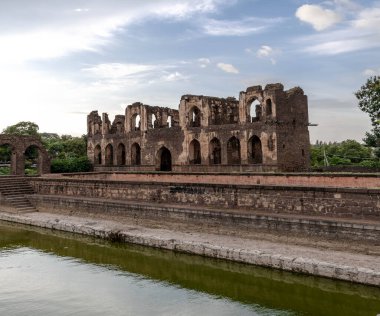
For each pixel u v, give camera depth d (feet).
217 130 140.87
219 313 48.65
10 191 123.44
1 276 63.26
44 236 89.92
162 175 126.11
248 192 80.84
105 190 107.55
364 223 62.39
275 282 57.93
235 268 64.03
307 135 137.59
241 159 134.41
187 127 151.12
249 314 48.24
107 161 188.55
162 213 86.89
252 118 143.54
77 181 114.93
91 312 49.52
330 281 55.31
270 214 74.28
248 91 132.87
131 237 79.82
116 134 181.98
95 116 194.59
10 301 53.31
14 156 161.07
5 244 83.25
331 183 91.15
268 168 126.41
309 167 137.90
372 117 137.90
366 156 221.25
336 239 64.34
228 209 83.20
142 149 169.68
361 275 52.75
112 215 97.14
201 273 62.64
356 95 138.41
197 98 148.15
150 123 169.89
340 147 236.84
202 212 80.53
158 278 61.52
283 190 76.18
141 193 99.14
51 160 181.98
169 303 51.96
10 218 107.96
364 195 67.10
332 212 70.49
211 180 112.27
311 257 60.08
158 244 75.41
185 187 90.58
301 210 74.08
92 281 60.64
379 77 135.23
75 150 244.22
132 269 65.77
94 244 81.92
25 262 70.64
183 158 152.87
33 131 231.71
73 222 95.55
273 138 125.59
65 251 77.15
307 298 52.37
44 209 115.03
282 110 127.75
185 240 73.15
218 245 68.74
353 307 49.34
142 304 51.72
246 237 74.38
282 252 63.41
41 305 51.93
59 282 60.34
